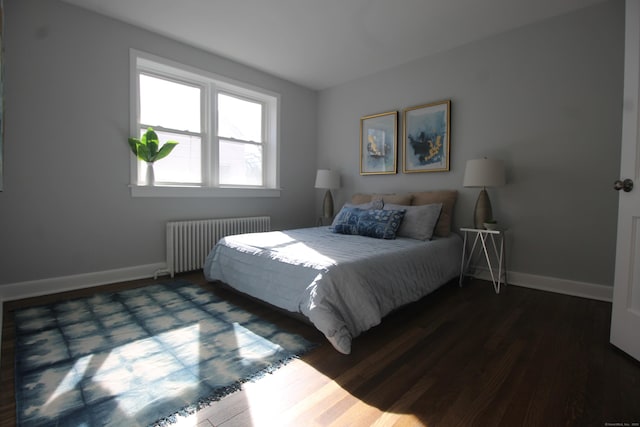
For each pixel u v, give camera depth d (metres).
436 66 3.37
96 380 1.39
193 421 1.16
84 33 2.63
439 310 2.31
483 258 3.13
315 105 4.61
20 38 2.36
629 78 1.65
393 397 1.32
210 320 2.07
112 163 2.82
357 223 3.05
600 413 1.22
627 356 1.63
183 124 3.38
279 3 2.51
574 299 2.53
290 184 4.31
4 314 2.11
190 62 3.24
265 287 2.15
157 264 3.12
